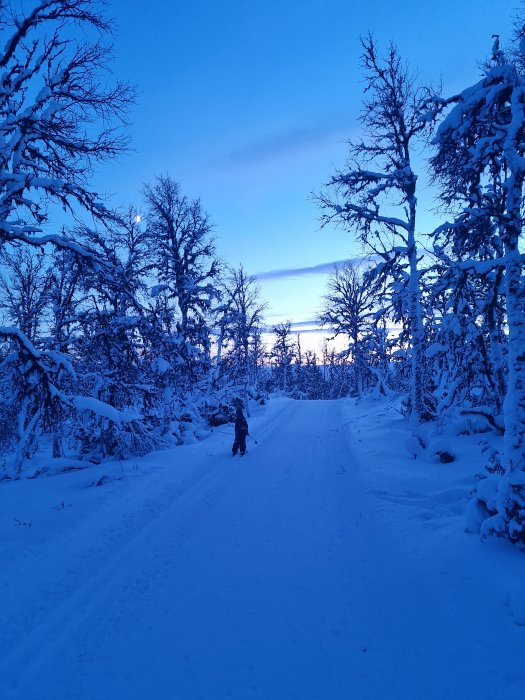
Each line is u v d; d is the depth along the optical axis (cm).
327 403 3406
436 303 1332
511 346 636
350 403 3138
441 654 437
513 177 659
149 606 568
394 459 1245
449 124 732
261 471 1271
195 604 570
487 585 507
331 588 595
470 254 1015
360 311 3155
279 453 1518
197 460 1416
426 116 831
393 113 1465
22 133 927
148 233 1738
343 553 700
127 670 446
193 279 2038
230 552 726
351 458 1366
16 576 643
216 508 955
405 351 1920
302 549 725
